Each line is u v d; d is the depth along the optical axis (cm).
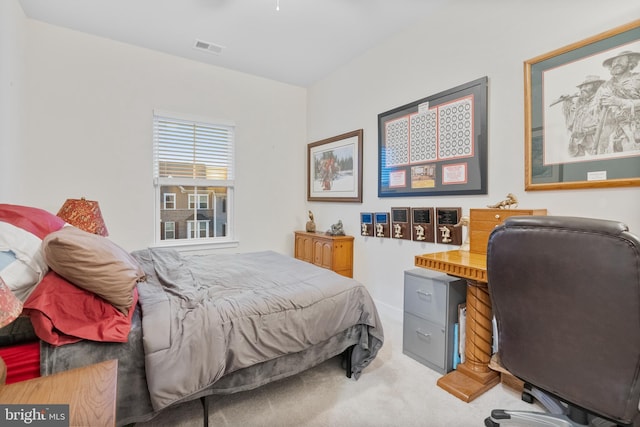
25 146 261
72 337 114
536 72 190
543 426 133
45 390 78
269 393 178
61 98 279
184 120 340
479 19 221
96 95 294
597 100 165
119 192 308
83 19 265
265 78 391
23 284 123
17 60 242
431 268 186
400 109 281
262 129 392
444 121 244
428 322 208
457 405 168
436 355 203
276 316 157
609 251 88
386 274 300
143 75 315
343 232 346
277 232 407
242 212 381
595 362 97
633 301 86
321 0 237
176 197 343
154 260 225
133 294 137
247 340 146
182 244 342
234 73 369
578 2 173
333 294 183
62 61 279
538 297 106
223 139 369
